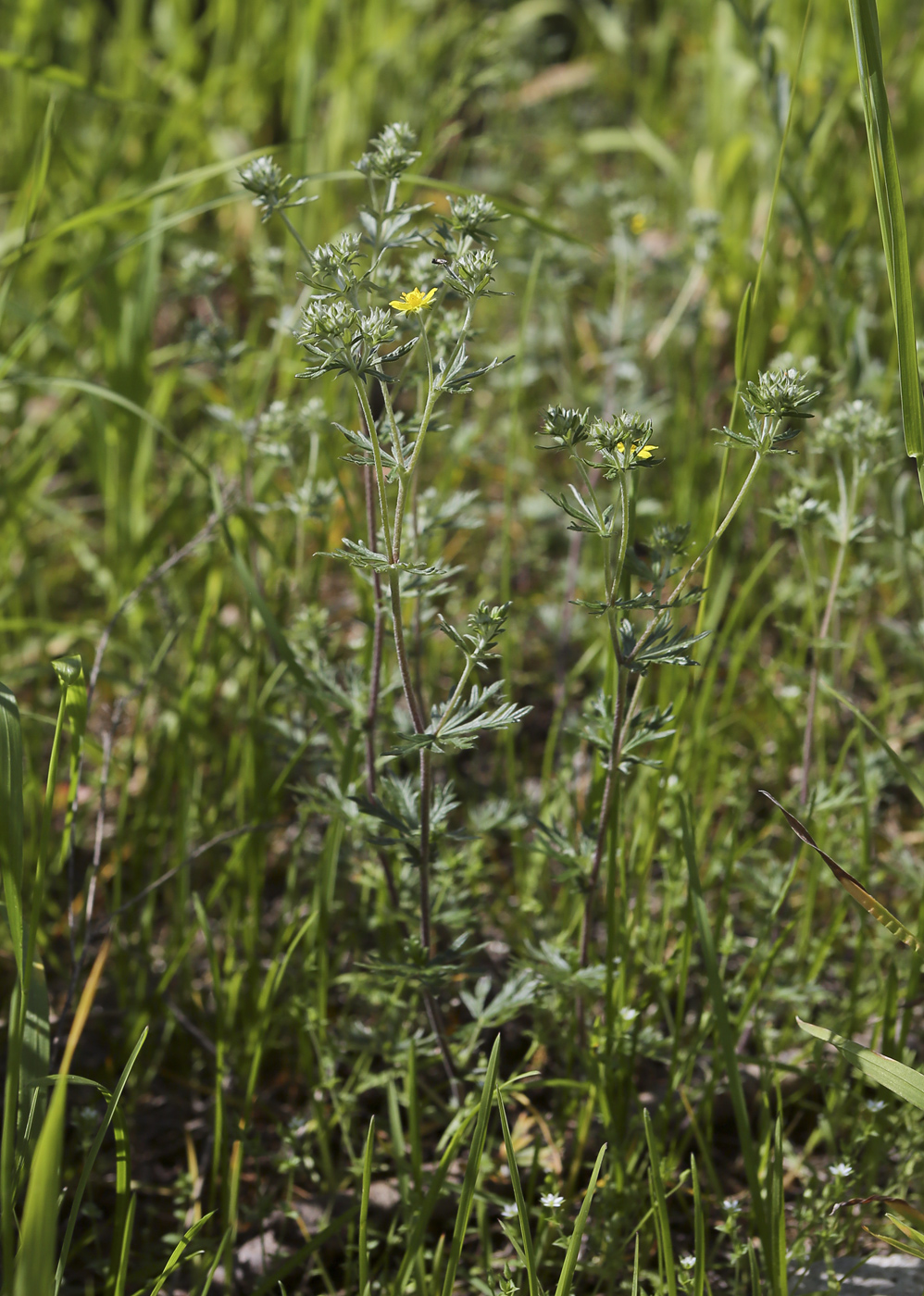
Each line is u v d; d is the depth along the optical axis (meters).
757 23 2.88
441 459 3.53
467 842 2.58
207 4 5.70
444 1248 2.07
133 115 4.64
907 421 1.75
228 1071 2.30
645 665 1.70
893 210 1.73
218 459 3.44
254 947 2.34
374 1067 2.42
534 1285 1.55
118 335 3.31
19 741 1.58
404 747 1.69
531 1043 2.40
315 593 2.75
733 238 3.76
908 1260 1.95
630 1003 2.14
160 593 2.79
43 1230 1.23
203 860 2.76
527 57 5.77
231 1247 1.86
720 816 2.86
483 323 4.00
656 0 6.35
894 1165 2.15
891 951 2.25
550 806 2.54
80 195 4.16
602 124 5.51
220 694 3.09
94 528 3.93
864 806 2.24
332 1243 2.06
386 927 2.34
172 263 4.55
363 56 4.55
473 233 1.69
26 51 4.49
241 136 4.98
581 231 4.46
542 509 3.35
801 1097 2.29
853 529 2.16
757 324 3.43
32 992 1.61
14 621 2.74
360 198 4.48
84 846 2.80
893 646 3.20
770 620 3.25
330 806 2.12
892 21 4.20
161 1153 2.26
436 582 2.13
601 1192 2.04
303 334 1.49
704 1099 2.09
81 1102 2.29
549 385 4.00
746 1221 2.05
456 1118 2.11
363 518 3.23
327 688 2.20
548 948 2.00
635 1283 1.62
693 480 3.13
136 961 2.44
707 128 4.47
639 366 3.73
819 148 3.62
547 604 3.25
